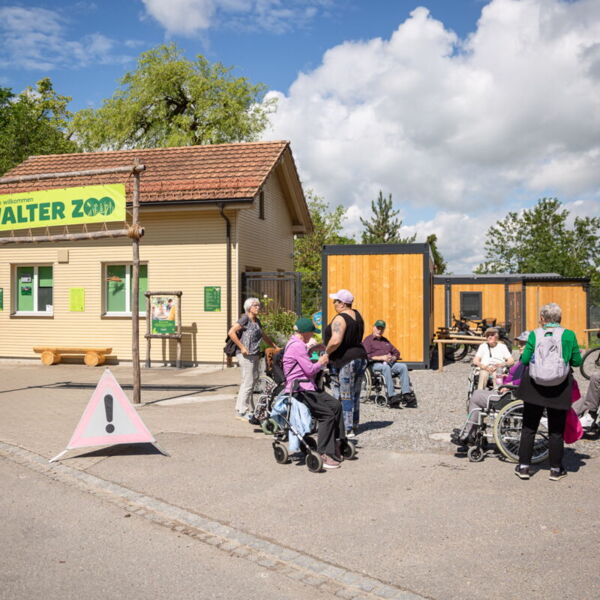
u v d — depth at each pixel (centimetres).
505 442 656
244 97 3731
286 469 642
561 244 4447
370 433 789
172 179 1688
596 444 722
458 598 366
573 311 2322
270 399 828
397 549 438
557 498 538
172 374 1472
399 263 1462
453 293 2431
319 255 3572
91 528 488
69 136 4069
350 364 745
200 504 540
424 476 607
